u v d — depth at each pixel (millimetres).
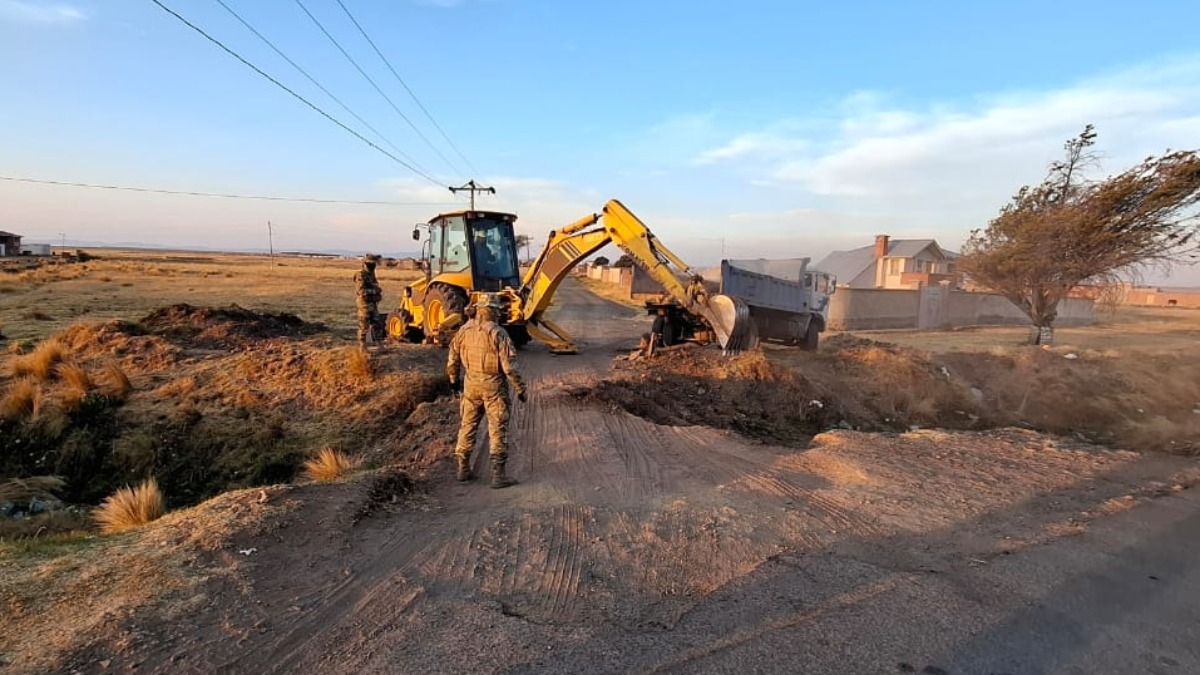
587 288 61094
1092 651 3303
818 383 13484
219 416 10102
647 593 3939
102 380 11031
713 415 11117
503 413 6129
